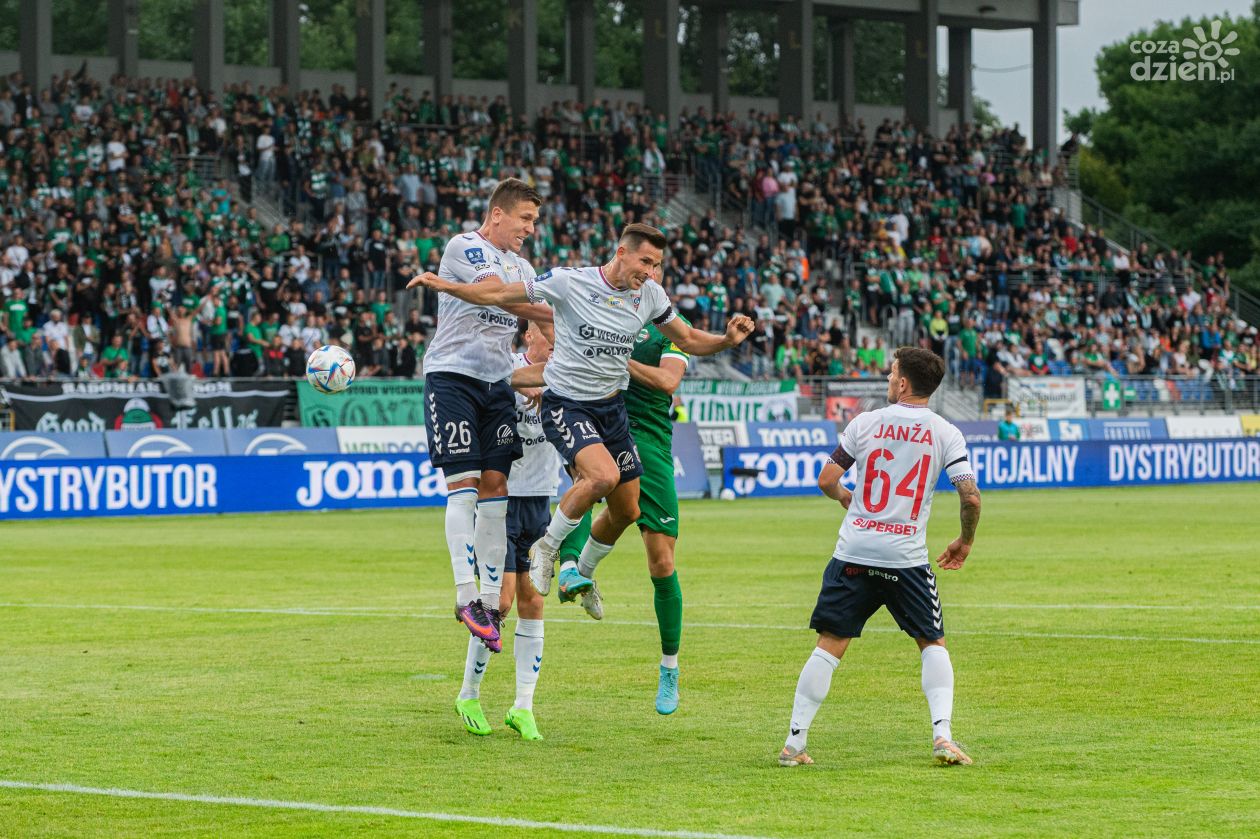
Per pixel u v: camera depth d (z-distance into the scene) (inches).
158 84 1920.5
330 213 1808.6
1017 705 437.1
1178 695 451.5
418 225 1824.6
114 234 1594.5
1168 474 1887.3
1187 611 650.8
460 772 353.1
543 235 1849.2
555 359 411.2
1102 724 408.2
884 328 2028.8
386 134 1930.4
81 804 320.2
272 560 919.0
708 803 320.8
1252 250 3316.9
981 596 711.1
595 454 400.8
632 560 909.2
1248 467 1961.1
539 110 2301.9
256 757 368.8
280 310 1608.0
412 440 1579.7
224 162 1872.5
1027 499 1563.7
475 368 409.7
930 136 2399.1
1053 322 2166.6
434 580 804.0
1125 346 2202.3
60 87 1771.7
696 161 2191.2
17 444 1349.7
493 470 412.8
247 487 1376.7
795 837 291.0
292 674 497.0
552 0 3243.1
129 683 478.3
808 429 1777.8
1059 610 655.8
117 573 839.7
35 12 1930.4
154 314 1540.4
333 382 450.9
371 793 331.0
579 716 426.3
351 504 1430.9
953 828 297.7
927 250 2169.0
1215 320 2379.4
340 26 3164.4
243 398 1512.1
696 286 1861.5
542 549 400.8
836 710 433.1
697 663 519.2
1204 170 3425.2
